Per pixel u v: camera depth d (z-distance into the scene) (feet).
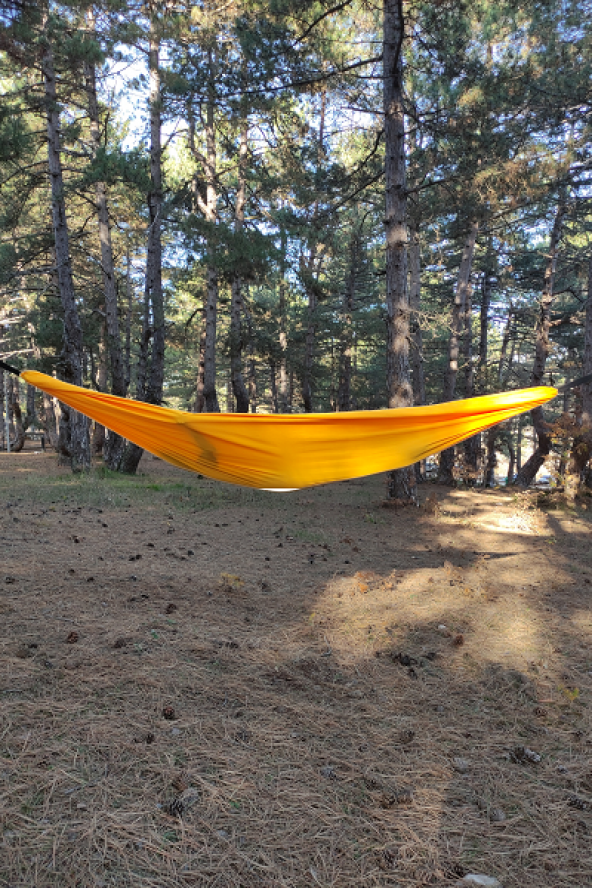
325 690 11.38
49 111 39.04
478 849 7.42
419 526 29.50
